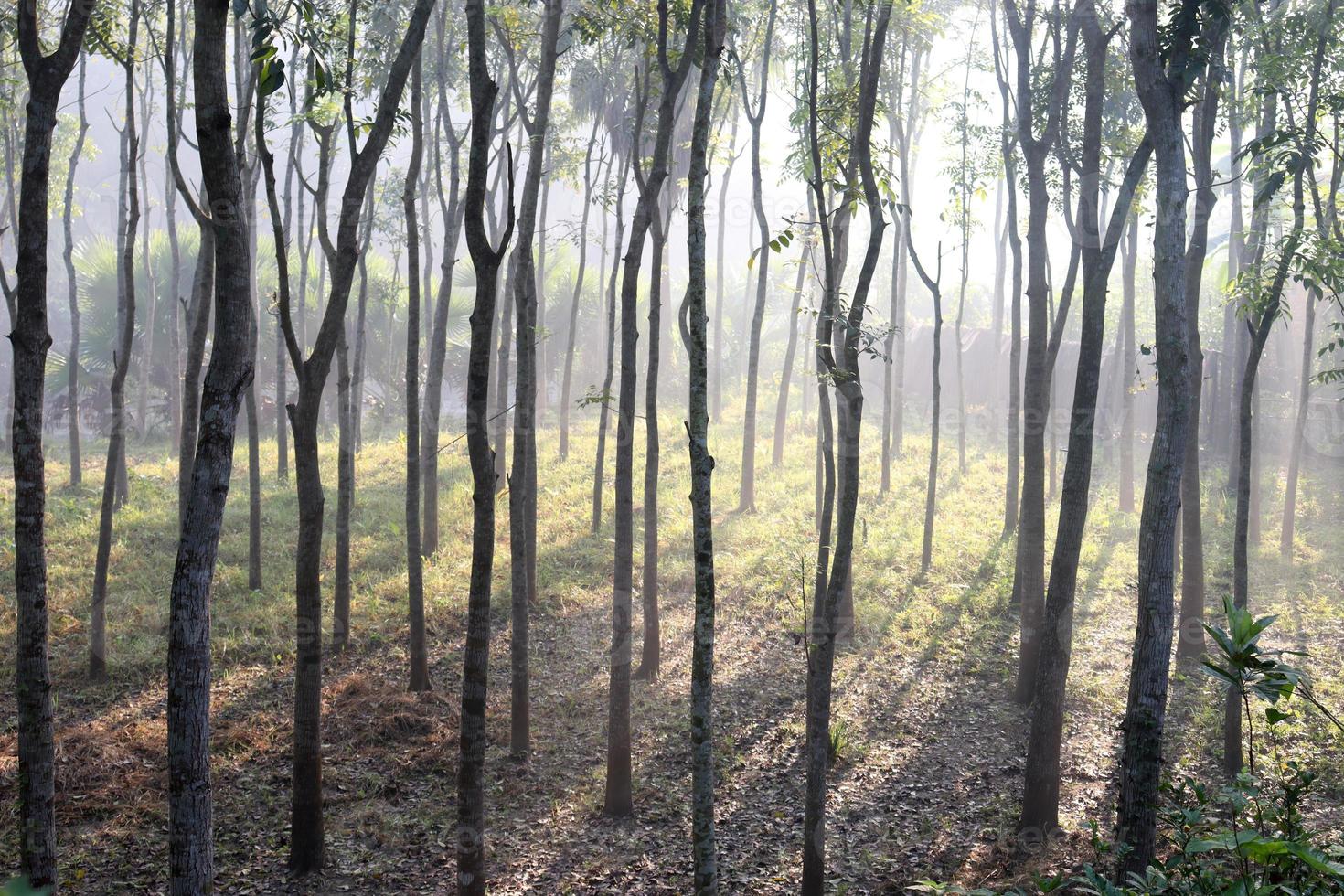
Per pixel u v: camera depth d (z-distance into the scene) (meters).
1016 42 10.82
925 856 7.36
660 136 8.32
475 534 6.00
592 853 7.40
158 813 7.48
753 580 13.95
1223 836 3.58
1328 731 9.13
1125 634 12.38
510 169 5.72
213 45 4.22
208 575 4.35
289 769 8.36
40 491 5.26
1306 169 9.47
